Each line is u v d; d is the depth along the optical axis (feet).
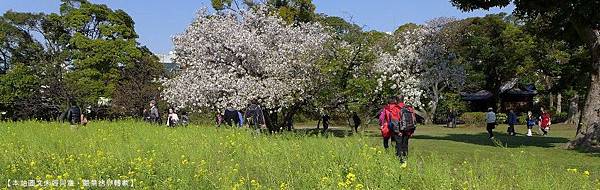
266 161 29.76
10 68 137.59
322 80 69.56
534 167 26.81
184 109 75.72
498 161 30.71
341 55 69.82
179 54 77.51
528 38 124.47
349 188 21.12
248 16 77.30
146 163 26.94
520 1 51.70
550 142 63.21
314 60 69.41
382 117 37.24
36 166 27.04
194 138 41.68
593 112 54.03
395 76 72.38
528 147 54.95
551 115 142.31
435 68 111.24
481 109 167.22
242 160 31.91
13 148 34.27
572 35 60.08
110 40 133.49
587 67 71.41
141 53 134.82
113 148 34.24
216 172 26.18
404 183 22.94
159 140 40.24
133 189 23.02
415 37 110.01
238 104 68.18
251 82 68.64
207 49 72.54
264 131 50.26
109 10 141.79
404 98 71.72
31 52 142.20
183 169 25.11
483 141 63.62
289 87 68.33
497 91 144.46
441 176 23.27
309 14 123.24
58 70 128.88
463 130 100.37
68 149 35.12
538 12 53.83
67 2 141.18
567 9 49.88
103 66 130.00
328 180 22.44
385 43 98.99
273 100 68.03
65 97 120.88
